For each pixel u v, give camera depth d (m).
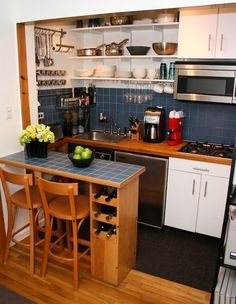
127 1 2.07
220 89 2.75
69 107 3.59
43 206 2.27
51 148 3.26
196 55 2.80
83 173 2.23
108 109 3.83
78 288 2.30
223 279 1.98
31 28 2.75
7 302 2.15
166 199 3.06
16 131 2.77
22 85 2.73
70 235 2.66
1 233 2.68
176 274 2.50
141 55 3.17
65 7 2.32
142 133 3.48
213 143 3.27
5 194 2.47
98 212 2.26
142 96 3.53
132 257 2.55
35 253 2.72
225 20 2.60
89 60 3.83
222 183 2.74
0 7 2.44
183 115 3.29
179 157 2.87
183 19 2.77
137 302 2.18
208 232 2.95
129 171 2.30
